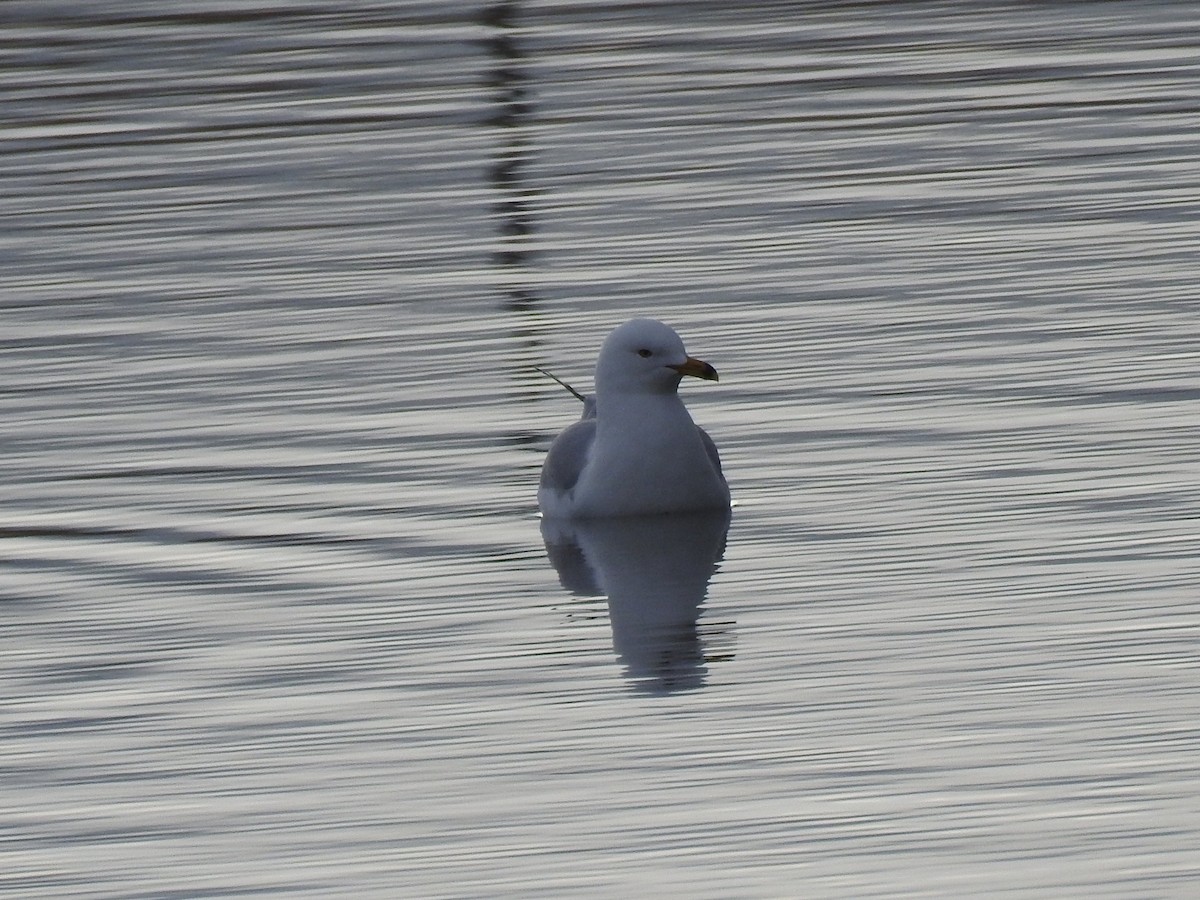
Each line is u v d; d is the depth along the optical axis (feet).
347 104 89.51
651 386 48.26
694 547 46.21
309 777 35.22
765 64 93.91
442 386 57.57
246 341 62.03
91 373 59.67
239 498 49.83
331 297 66.13
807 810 33.14
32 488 50.88
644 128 84.58
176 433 54.49
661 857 31.83
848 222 71.72
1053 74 90.43
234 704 38.45
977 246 68.13
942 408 53.83
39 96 92.17
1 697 39.19
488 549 46.62
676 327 61.72
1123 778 33.68
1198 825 32.04
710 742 35.81
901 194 74.74
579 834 32.71
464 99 89.56
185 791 34.94
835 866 31.35
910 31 99.35
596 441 48.85
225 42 100.68
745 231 71.26
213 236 73.20
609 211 74.33
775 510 48.19
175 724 37.65
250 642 41.42
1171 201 71.97
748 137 82.94
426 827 33.22
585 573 44.93
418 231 73.00
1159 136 80.38
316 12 106.32
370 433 54.13
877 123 83.97
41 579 45.21
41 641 41.83
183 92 92.07
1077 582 42.47
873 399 54.80
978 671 38.32
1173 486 47.70
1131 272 64.49
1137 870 30.81
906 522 46.65
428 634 41.65
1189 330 58.70
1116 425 51.80
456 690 38.73
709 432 53.36
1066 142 80.28
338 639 41.50
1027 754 34.71
